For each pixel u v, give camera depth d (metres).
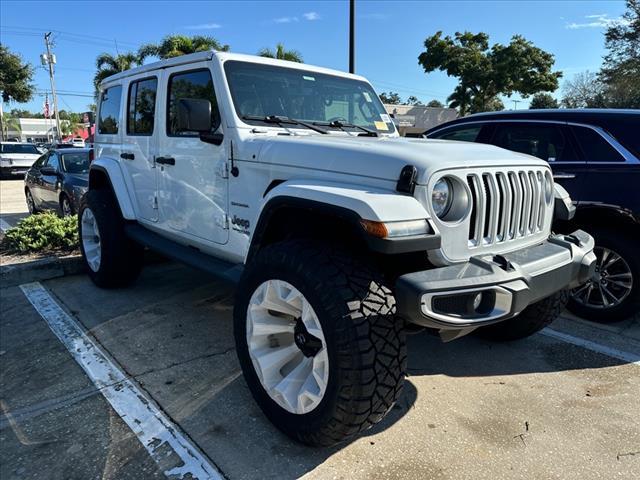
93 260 4.86
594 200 4.20
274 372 2.58
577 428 2.70
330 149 2.59
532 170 2.75
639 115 4.18
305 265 2.26
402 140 2.99
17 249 5.90
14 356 3.44
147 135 4.14
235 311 2.73
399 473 2.30
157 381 3.11
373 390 2.13
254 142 3.00
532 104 47.56
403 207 2.15
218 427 2.64
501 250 2.57
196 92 3.48
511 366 3.44
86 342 3.66
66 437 2.54
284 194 2.49
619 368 3.43
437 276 2.16
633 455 2.48
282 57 18.80
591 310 4.28
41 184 9.27
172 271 5.52
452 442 2.55
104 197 4.72
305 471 2.31
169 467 2.32
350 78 4.01
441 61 30.02
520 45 29.31
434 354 3.62
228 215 3.25
